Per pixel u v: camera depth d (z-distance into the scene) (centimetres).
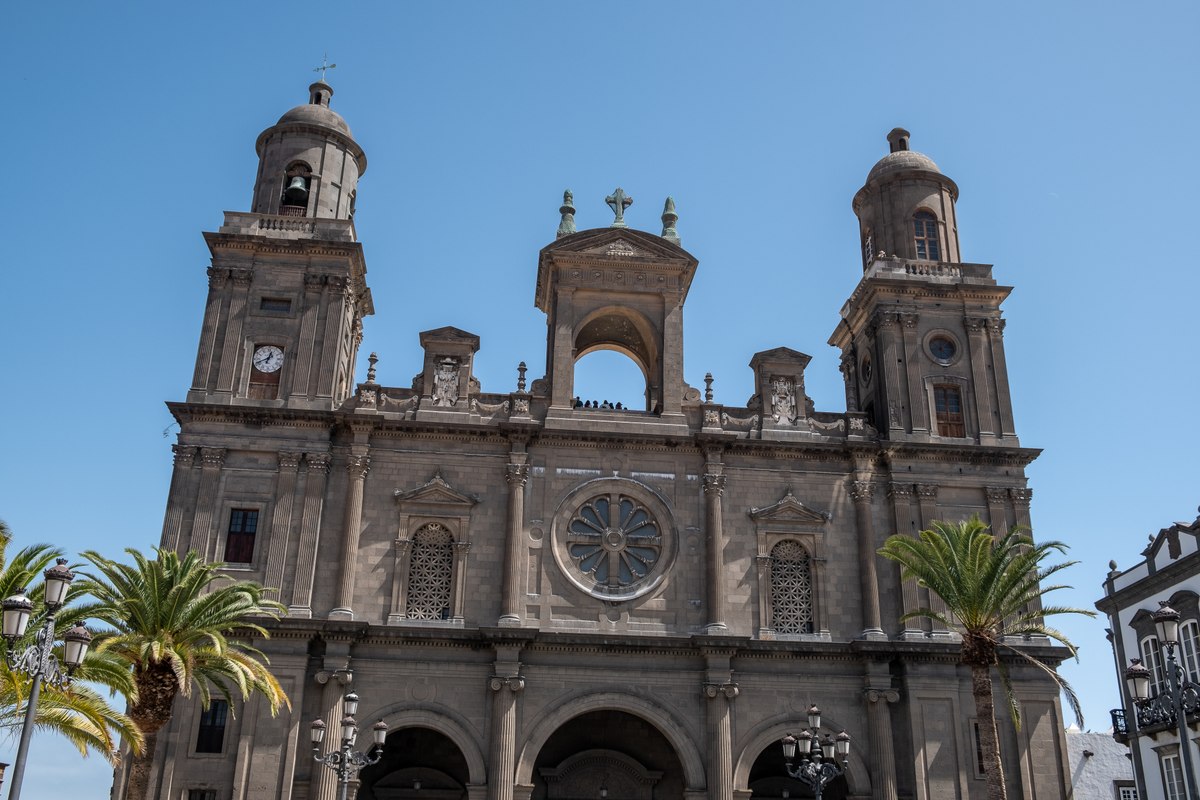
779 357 5281
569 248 5294
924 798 4497
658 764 4853
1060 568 4159
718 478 4972
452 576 4725
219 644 3575
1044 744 4656
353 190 5666
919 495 5028
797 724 4625
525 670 4553
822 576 4897
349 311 5272
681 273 5334
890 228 5797
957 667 4716
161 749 4234
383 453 4872
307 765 4297
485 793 4356
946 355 5400
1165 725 4953
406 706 4453
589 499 4928
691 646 4619
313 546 4612
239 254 5109
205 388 4841
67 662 2519
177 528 4588
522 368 5116
